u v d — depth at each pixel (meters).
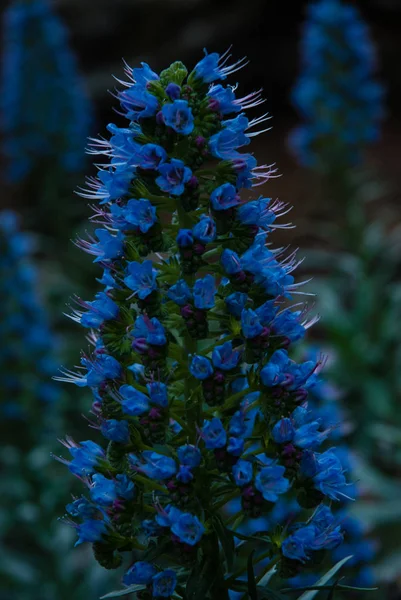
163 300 3.65
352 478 7.77
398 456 10.31
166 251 3.62
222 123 3.58
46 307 13.16
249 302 3.63
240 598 4.05
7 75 14.99
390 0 22.45
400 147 20.66
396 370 11.98
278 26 22.27
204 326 3.51
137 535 3.80
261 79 22.52
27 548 10.42
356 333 12.10
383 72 22.34
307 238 15.95
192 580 3.63
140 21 22.06
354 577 6.58
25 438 9.66
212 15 22.19
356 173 13.86
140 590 3.67
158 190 3.55
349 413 10.93
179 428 3.84
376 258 13.89
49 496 9.53
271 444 3.62
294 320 3.62
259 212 3.55
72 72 14.95
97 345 3.77
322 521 3.68
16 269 9.86
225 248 3.60
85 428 10.17
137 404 3.54
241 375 3.63
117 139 3.60
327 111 13.34
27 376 9.72
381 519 8.58
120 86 21.53
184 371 3.66
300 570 3.62
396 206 18.00
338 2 13.38
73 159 14.70
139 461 3.65
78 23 22.00
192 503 3.56
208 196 3.65
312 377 3.74
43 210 14.42
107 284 3.69
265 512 3.51
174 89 3.49
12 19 14.77
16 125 14.66
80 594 9.08
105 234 3.64
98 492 3.63
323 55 13.34
